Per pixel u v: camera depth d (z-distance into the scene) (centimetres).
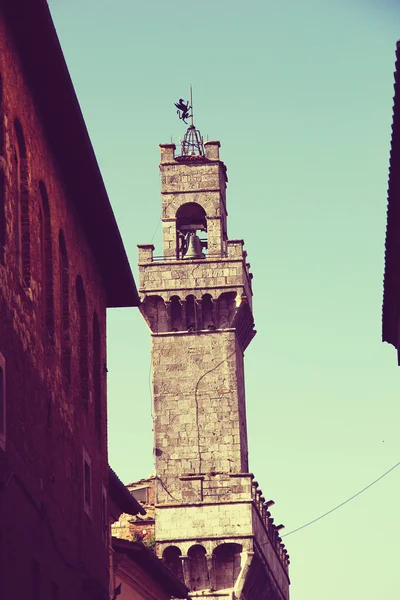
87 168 4359
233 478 10600
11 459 3500
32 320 3828
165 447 10806
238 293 11012
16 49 3712
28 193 3847
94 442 4884
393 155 4147
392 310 5278
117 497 5906
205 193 11262
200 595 10388
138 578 6166
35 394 3841
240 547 10481
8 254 3556
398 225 4566
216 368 10956
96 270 5069
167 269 11075
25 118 3825
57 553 4088
